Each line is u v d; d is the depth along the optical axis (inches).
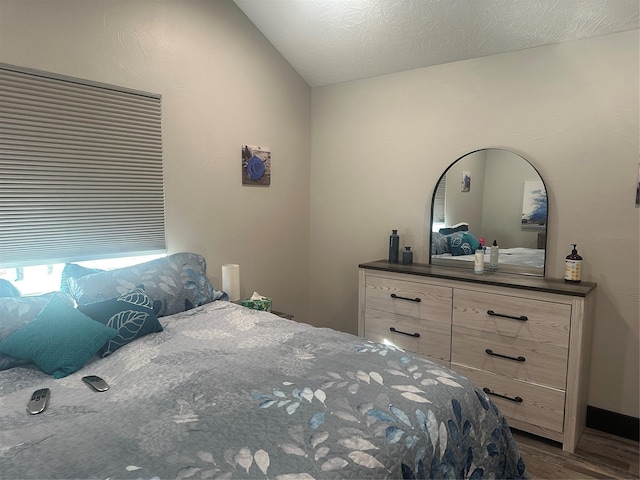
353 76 137.9
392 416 53.2
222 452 45.2
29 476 41.4
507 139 111.7
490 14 101.3
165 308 95.1
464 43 111.5
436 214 125.0
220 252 125.7
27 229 87.6
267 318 94.3
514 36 104.6
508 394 99.9
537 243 108.0
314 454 45.2
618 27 93.6
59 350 68.6
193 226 117.9
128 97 101.1
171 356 72.3
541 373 95.0
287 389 59.5
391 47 121.0
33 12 85.2
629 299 97.3
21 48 84.0
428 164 126.0
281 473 42.1
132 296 85.9
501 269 113.4
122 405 55.9
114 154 99.7
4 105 82.5
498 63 111.4
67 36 90.3
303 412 53.2
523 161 109.1
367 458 45.7
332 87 145.6
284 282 147.6
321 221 153.1
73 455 44.8
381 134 135.2
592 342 101.6
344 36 122.8
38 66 86.4
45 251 90.8
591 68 98.4
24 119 85.4
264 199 137.6
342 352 73.7
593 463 88.6
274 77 137.2
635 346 97.3
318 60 136.2
